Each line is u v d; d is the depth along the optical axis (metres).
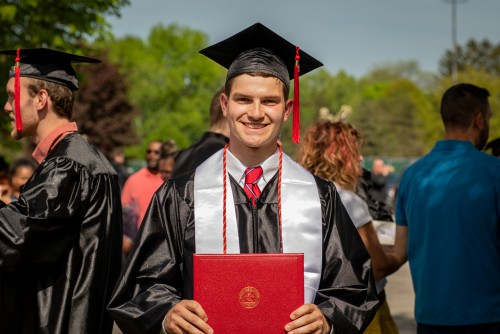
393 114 64.94
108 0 12.98
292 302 2.46
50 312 3.19
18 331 3.24
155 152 7.14
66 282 3.23
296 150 4.44
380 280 4.07
